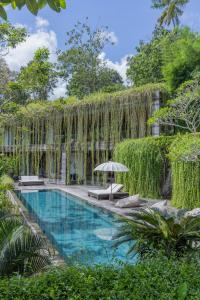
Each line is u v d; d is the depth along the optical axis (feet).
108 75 89.25
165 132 48.80
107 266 9.35
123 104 54.24
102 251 20.80
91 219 32.17
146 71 72.33
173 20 66.39
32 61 36.88
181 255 11.95
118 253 19.98
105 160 57.88
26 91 36.83
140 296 7.25
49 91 55.98
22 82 35.09
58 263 15.30
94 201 39.55
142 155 41.52
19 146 69.67
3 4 5.49
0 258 11.98
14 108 37.47
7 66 52.65
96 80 87.76
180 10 65.77
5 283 7.85
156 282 7.93
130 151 43.21
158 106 49.57
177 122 47.55
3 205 26.89
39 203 42.57
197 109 40.68
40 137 67.41
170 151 34.17
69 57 86.28
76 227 28.63
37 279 8.21
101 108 57.67
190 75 45.27
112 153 56.54
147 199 40.34
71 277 8.27
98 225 29.40
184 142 31.42
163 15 66.18
